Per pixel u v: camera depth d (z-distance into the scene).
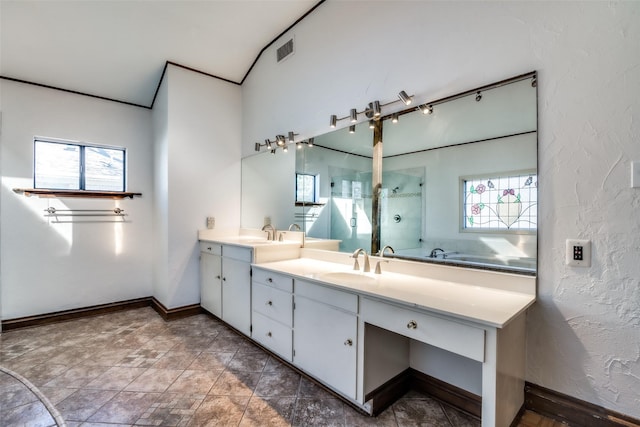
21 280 3.05
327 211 2.64
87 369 2.22
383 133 2.21
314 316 1.97
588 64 1.42
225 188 3.70
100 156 3.57
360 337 1.68
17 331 2.93
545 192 1.54
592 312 1.44
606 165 1.38
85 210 3.41
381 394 1.77
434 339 1.40
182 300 3.38
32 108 3.11
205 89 3.53
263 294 2.45
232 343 2.67
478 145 1.76
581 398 1.48
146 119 3.84
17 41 2.69
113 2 2.58
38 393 1.92
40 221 3.15
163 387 1.99
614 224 1.37
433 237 1.95
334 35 2.57
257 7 2.77
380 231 2.24
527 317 1.60
